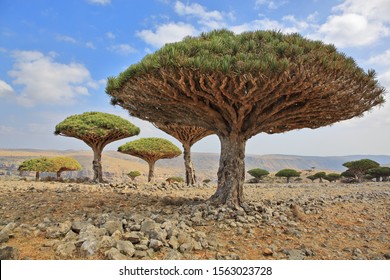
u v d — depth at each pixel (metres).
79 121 19.97
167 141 24.88
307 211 8.73
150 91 8.07
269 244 5.75
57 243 4.73
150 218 6.73
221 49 7.23
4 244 4.70
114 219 6.41
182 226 6.12
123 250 4.46
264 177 50.44
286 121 9.62
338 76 7.30
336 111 9.03
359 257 5.21
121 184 15.46
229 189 8.91
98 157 20.78
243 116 8.59
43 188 13.07
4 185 14.12
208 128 9.91
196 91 7.56
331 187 20.69
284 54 6.97
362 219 8.30
